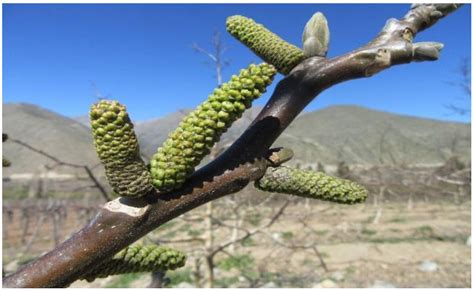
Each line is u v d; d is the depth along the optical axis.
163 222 0.85
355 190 0.93
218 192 0.87
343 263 9.77
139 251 0.97
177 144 0.83
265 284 8.34
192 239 5.51
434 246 11.69
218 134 0.84
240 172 0.89
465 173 7.74
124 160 0.81
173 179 0.83
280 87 0.95
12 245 11.79
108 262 0.95
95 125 0.80
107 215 0.83
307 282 8.73
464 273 9.41
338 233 12.24
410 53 0.90
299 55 0.96
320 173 0.95
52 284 0.79
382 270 9.70
